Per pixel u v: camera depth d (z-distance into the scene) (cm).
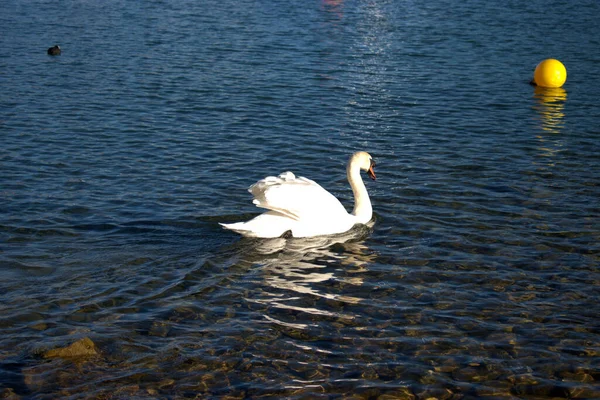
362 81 2177
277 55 2506
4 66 2234
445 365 779
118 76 2153
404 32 3012
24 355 772
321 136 1630
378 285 952
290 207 1067
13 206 1173
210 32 2903
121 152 1480
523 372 770
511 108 1925
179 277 953
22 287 912
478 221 1164
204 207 1195
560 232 1124
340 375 758
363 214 1145
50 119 1705
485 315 882
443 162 1463
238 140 1584
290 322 857
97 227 1102
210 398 716
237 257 1018
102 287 920
